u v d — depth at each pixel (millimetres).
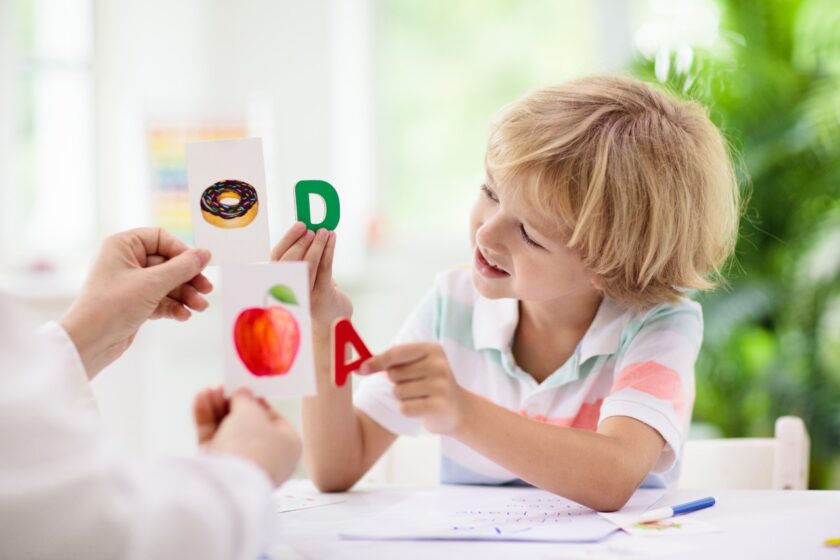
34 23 2406
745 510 818
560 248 930
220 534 502
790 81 2320
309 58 2631
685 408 959
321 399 973
